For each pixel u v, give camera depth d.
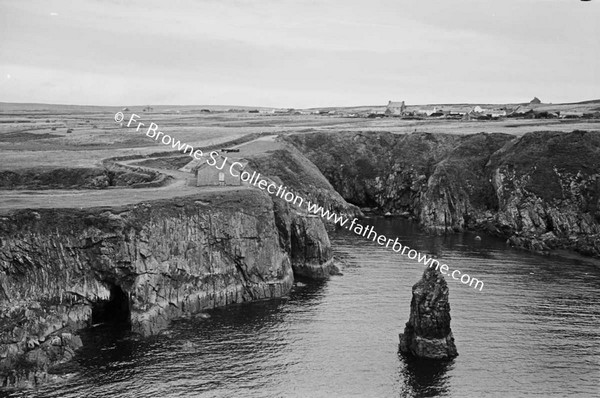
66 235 91.12
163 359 81.88
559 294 113.69
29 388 72.19
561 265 137.12
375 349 86.81
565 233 161.62
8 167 147.75
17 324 80.25
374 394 73.69
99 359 81.00
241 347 86.81
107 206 96.81
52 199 105.31
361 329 94.50
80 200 104.06
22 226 88.81
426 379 77.62
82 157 165.38
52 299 87.62
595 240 148.88
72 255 90.88
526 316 101.12
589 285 120.00
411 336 86.06
